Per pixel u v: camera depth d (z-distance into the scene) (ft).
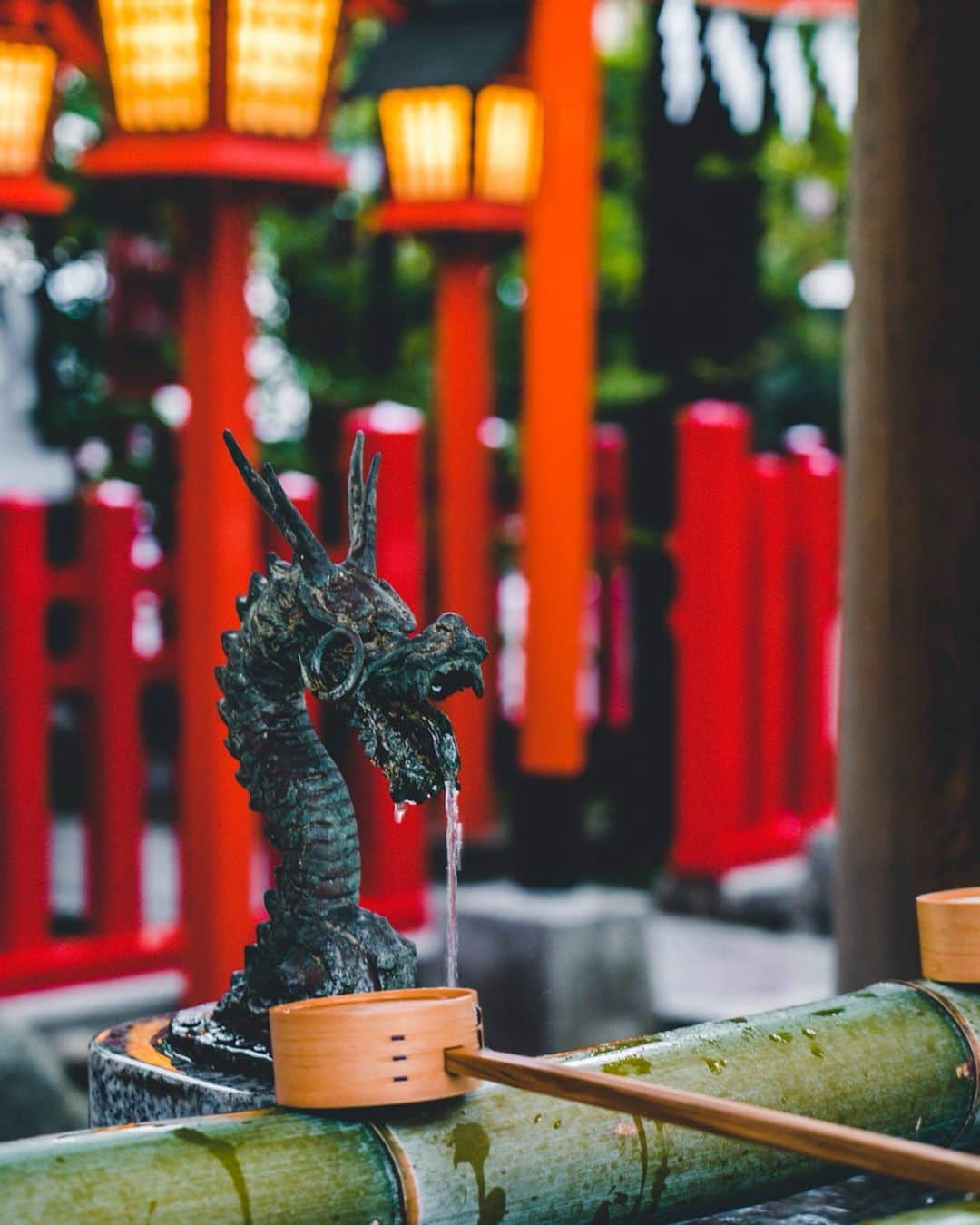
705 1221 8.86
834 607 28.63
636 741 30.94
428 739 7.18
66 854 31.17
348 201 34.91
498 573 28.94
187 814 17.57
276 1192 6.08
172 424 31.42
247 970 8.29
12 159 21.67
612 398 29.32
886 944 12.13
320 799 8.21
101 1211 5.81
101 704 19.75
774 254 38.50
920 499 11.93
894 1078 7.88
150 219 30.17
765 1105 7.41
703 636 26.40
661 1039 7.52
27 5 21.20
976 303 11.80
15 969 18.94
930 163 11.83
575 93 19.75
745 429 26.17
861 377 12.21
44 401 32.71
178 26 15.26
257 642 8.09
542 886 21.31
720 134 28.02
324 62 15.74
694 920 26.71
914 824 11.99
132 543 19.83
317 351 35.35
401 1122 6.48
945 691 11.91
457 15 25.41
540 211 19.90
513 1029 20.92
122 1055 8.30
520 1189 6.57
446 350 26.66
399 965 8.19
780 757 27.91
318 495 20.65
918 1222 6.46
